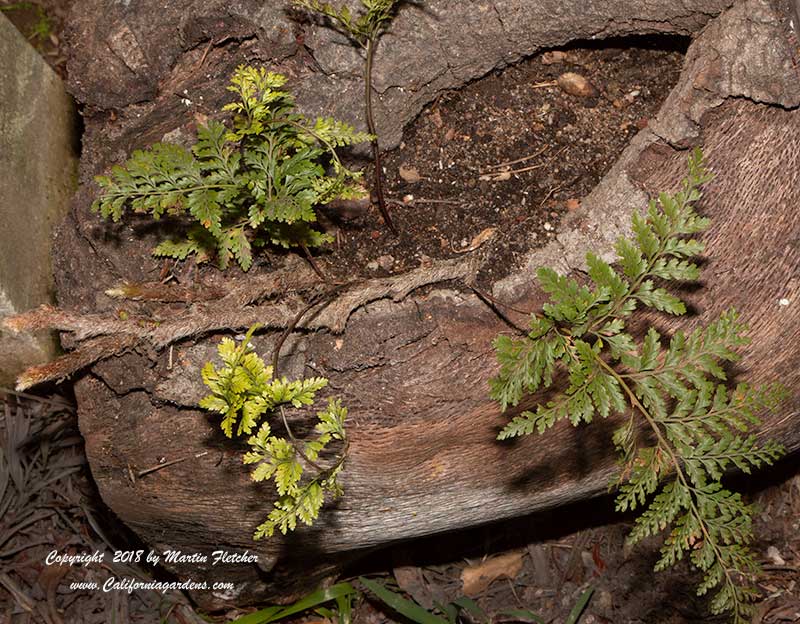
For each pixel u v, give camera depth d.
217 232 0.94
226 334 0.99
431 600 1.21
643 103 1.03
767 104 0.95
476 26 0.99
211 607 1.19
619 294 0.90
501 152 1.03
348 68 0.99
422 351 0.97
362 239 1.02
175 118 1.01
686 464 0.92
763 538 1.21
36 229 1.23
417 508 1.04
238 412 0.98
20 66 1.24
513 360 0.91
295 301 0.99
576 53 1.04
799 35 0.93
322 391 0.98
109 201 0.95
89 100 1.01
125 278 0.99
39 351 1.24
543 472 1.03
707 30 0.96
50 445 1.26
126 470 1.02
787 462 1.22
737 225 0.95
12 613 1.21
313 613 1.22
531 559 1.23
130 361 0.99
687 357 0.91
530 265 0.97
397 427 0.98
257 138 0.97
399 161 1.03
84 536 1.24
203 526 1.05
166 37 1.00
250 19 0.99
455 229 1.01
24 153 1.22
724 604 0.94
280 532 1.05
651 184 0.96
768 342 0.97
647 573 1.20
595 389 0.91
